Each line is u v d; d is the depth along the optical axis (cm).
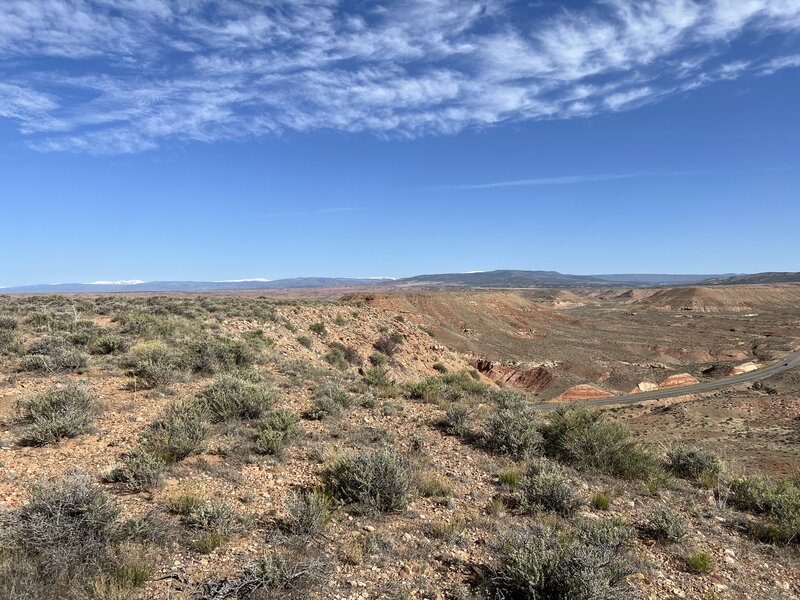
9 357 1352
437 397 1427
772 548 684
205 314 2458
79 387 1013
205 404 1036
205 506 588
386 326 4141
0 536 474
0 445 774
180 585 455
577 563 501
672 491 912
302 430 999
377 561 537
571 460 998
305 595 455
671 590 539
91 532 492
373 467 710
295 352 2300
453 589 495
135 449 764
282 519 613
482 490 797
